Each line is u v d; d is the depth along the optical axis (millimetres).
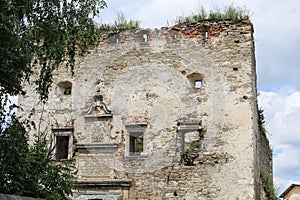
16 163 13797
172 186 19359
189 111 19984
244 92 19828
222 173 19188
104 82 20844
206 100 19969
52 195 14945
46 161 15633
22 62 12133
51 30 13141
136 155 19781
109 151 20000
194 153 19562
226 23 20703
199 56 20500
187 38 20781
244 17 20875
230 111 19750
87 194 19656
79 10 13727
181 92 20250
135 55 20906
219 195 18984
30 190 14344
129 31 21172
